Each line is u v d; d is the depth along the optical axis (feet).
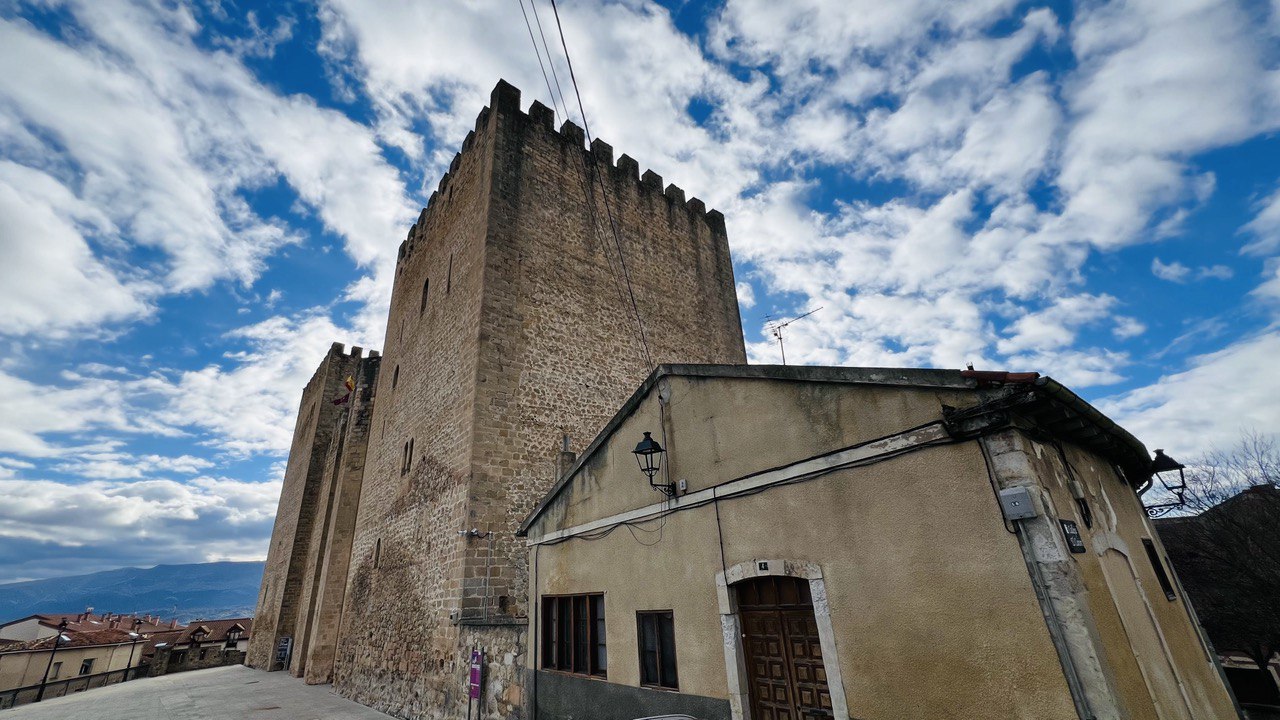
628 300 63.21
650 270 67.67
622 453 29.35
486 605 41.52
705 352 69.67
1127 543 20.16
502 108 59.21
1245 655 47.57
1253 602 46.03
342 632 64.95
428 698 41.83
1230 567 48.34
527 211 57.21
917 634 16.34
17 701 82.74
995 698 14.56
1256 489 50.34
